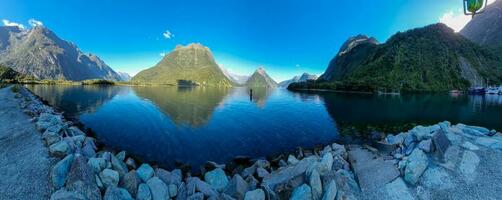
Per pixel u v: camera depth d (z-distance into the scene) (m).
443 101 80.81
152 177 10.83
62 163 10.05
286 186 10.41
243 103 62.78
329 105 61.81
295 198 9.29
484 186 9.34
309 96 102.19
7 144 15.26
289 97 93.00
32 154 12.80
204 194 10.49
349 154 14.05
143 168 11.38
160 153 19.70
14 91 60.78
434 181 9.93
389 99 89.81
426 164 10.77
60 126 18.73
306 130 29.58
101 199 8.81
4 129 19.81
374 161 12.47
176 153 19.83
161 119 35.06
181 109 47.16
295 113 44.66
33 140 15.56
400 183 10.21
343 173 11.44
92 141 17.47
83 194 8.39
